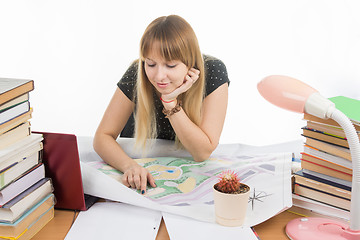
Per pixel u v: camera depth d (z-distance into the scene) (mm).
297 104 923
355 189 944
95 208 1162
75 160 1095
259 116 3855
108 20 3867
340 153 1091
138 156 1594
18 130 1028
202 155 1487
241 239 986
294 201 1174
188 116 1588
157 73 1360
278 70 3885
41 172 1090
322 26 3801
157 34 1313
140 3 3863
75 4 3867
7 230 969
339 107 1151
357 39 3756
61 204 1150
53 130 3594
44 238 1014
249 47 3889
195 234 1009
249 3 3852
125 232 1034
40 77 3912
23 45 3902
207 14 3893
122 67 3908
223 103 1654
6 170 954
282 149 1647
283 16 3828
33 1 3869
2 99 952
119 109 1680
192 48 1392
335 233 993
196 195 1220
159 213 1128
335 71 3812
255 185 1231
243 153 1628
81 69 3904
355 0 3715
